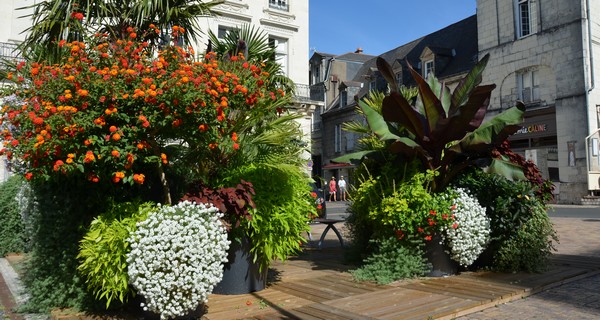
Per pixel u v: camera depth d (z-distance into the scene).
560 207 18.61
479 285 4.74
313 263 6.48
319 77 39.31
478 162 5.38
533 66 21.48
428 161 5.32
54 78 3.48
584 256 6.61
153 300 3.40
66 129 3.25
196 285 3.46
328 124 36.91
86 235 3.85
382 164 5.88
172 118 3.57
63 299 4.23
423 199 5.05
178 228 3.49
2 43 14.73
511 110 5.05
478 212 5.21
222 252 3.69
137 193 4.35
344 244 8.51
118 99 3.46
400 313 3.79
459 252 5.15
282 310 4.00
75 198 4.17
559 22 20.44
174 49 4.17
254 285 4.72
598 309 4.00
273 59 7.74
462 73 24.67
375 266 5.24
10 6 15.48
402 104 5.16
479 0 23.98
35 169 3.48
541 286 4.71
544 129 21.14
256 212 4.40
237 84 4.02
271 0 20.66
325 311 3.91
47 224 4.31
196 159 4.79
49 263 4.27
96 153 3.34
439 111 5.28
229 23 19.11
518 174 4.99
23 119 3.44
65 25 5.44
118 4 5.86
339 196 31.80
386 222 5.18
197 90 3.61
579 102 19.67
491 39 23.30
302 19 21.19
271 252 4.55
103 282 3.60
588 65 19.67
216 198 4.09
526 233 5.36
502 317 3.82
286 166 4.43
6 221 8.11
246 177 4.55
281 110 5.02
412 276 5.18
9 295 5.10
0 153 3.44
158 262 3.36
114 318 3.92
